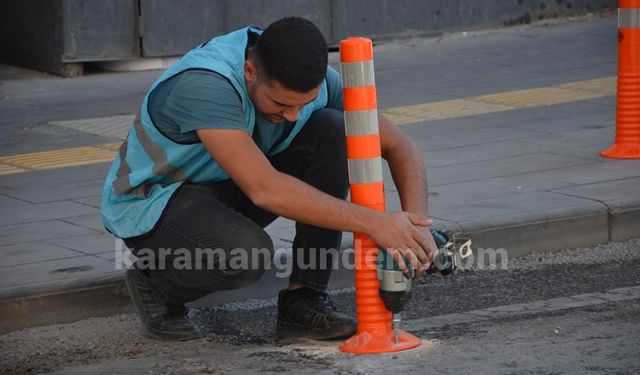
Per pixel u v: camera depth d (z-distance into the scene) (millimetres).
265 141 10797
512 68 26594
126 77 27406
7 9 29016
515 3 32000
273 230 14398
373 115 10328
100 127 21875
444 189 16141
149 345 11531
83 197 16469
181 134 10367
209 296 12859
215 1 28156
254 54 9984
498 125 20609
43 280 12344
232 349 11344
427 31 30891
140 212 10812
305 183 10289
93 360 11133
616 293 13008
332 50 29781
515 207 14953
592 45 28984
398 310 10680
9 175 18062
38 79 27375
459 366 10484
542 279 13680
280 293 11711
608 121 20516
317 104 11172
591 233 14914
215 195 10914
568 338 11312
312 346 11281
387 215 10180
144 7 27516
